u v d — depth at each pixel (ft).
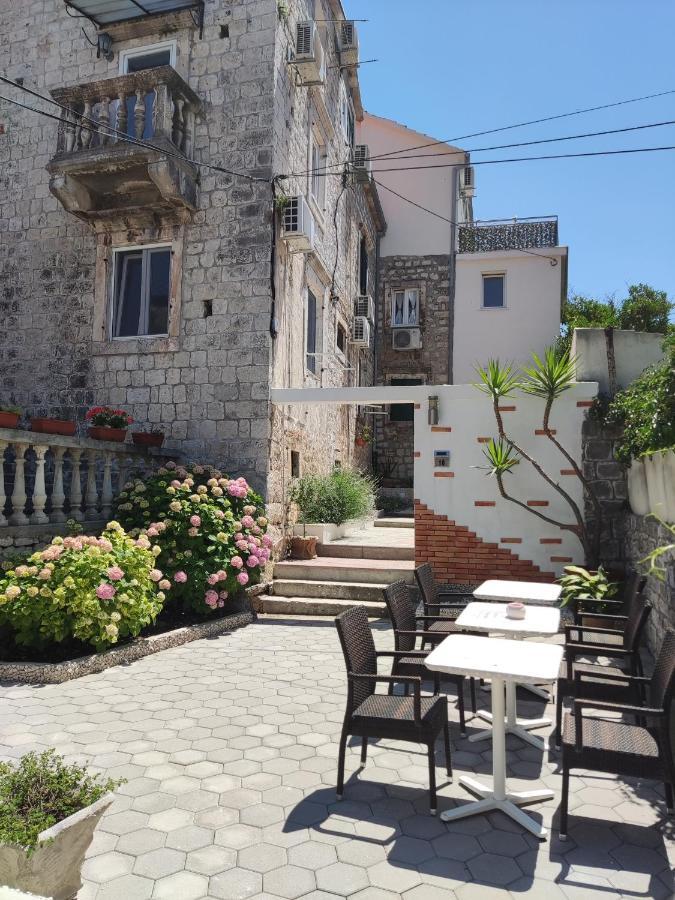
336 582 27.76
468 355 54.29
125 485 26.09
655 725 11.82
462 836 10.14
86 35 32.07
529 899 8.59
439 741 13.99
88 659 18.19
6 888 6.13
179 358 29.35
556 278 53.67
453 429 26.71
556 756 13.23
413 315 56.54
